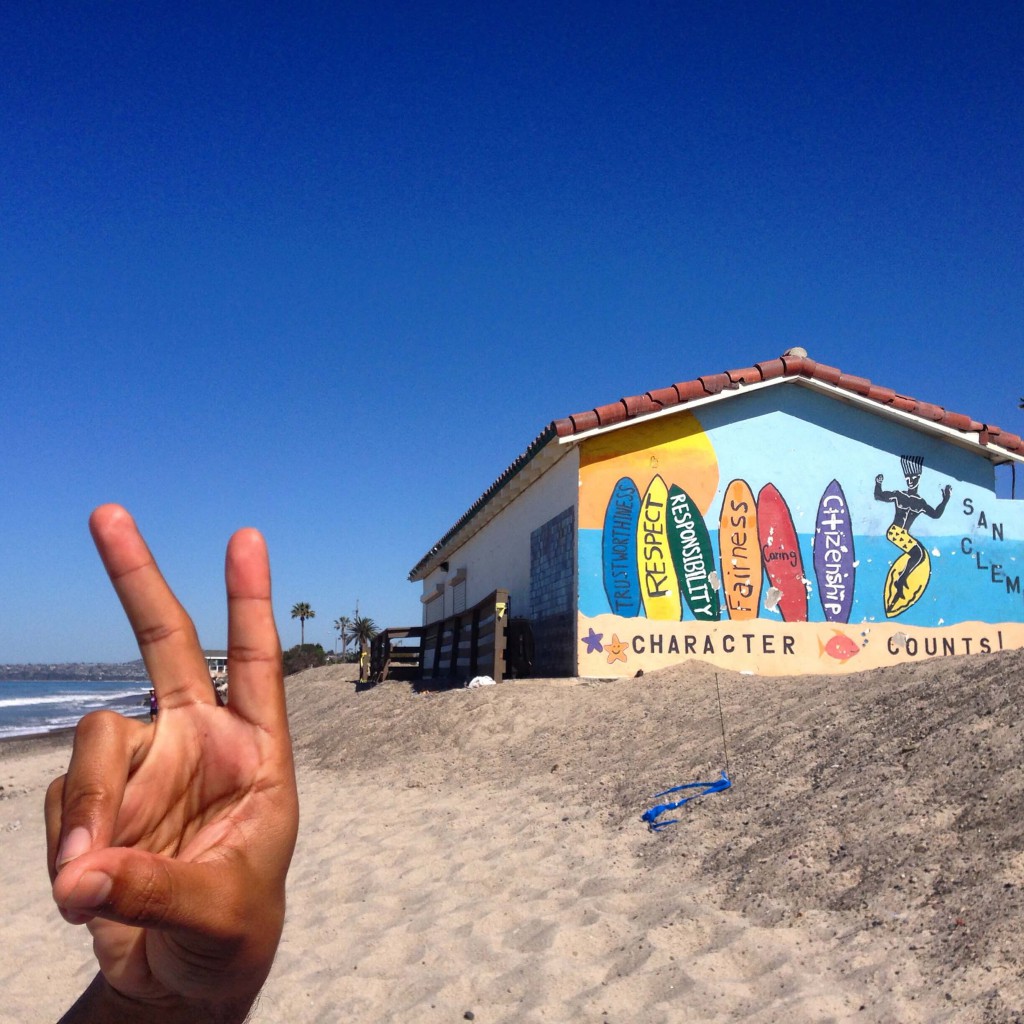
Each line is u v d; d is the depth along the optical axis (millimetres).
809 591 13250
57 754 21234
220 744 1644
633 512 12938
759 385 13367
